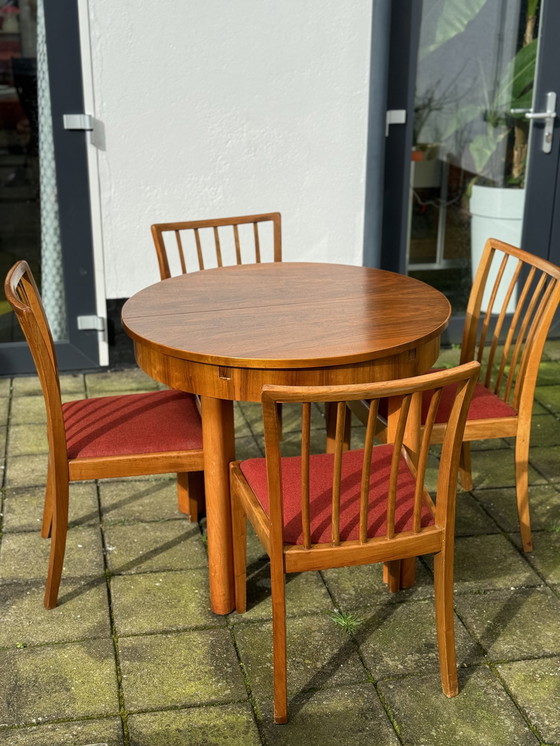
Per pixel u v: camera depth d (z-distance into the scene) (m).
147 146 3.68
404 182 3.98
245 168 3.80
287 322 2.22
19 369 3.89
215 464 2.16
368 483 1.79
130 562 2.52
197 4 3.52
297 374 1.98
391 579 2.37
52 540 2.26
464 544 2.61
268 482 1.75
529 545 2.56
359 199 3.96
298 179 3.87
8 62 3.51
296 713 1.95
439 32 3.80
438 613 1.97
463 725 1.92
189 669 2.09
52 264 3.83
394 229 4.06
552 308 2.33
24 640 2.19
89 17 3.46
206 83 3.64
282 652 1.88
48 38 3.46
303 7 3.61
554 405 3.58
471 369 1.69
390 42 3.76
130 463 2.24
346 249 4.04
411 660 2.12
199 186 3.79
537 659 2.12
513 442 3.28
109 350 3.95
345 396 1.62
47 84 3.56
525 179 4.07
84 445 2.26
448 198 4.08
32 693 2.01
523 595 2.37
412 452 2.20
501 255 4.19
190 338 2.11
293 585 2.42
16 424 3.41
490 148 4.02
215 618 2.28
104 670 2.09
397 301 2.41
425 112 3.92
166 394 2.57
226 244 3.89
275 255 3.10
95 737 1.88
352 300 2.42
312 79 3.73
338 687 2.03
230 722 1.93
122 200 3.74
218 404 2.10
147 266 3.86
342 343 2.05
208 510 2.22
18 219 3.73
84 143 3.62
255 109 3.72
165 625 2.25
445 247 4.16
